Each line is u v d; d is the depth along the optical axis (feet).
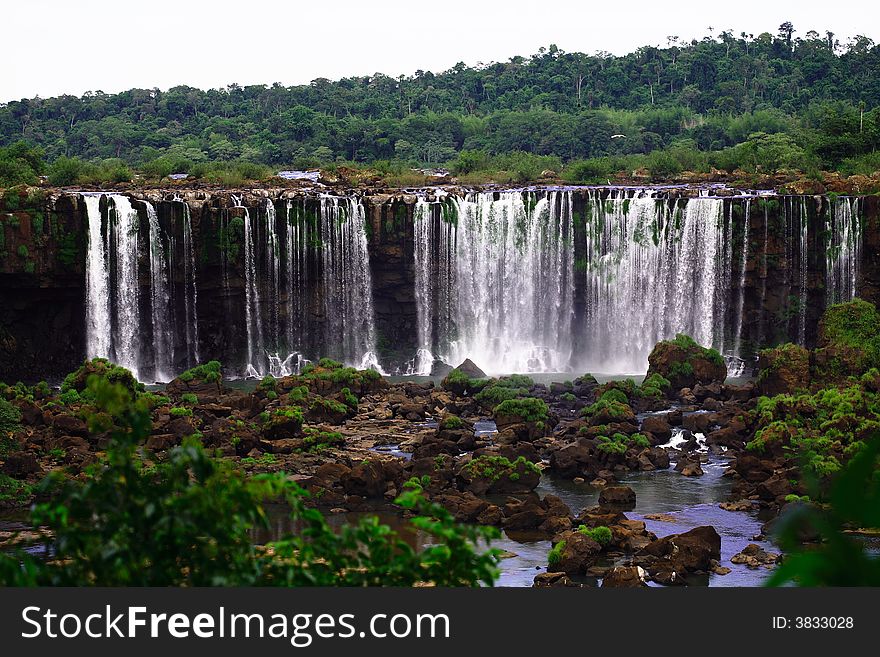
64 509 34.55
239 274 252.42
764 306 257.14
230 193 259.39
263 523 35.58
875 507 17.17
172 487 34.71
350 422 185.98
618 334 267.80
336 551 39.58
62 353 243.60
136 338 247.09
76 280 240.12
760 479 143.13
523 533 123.03
